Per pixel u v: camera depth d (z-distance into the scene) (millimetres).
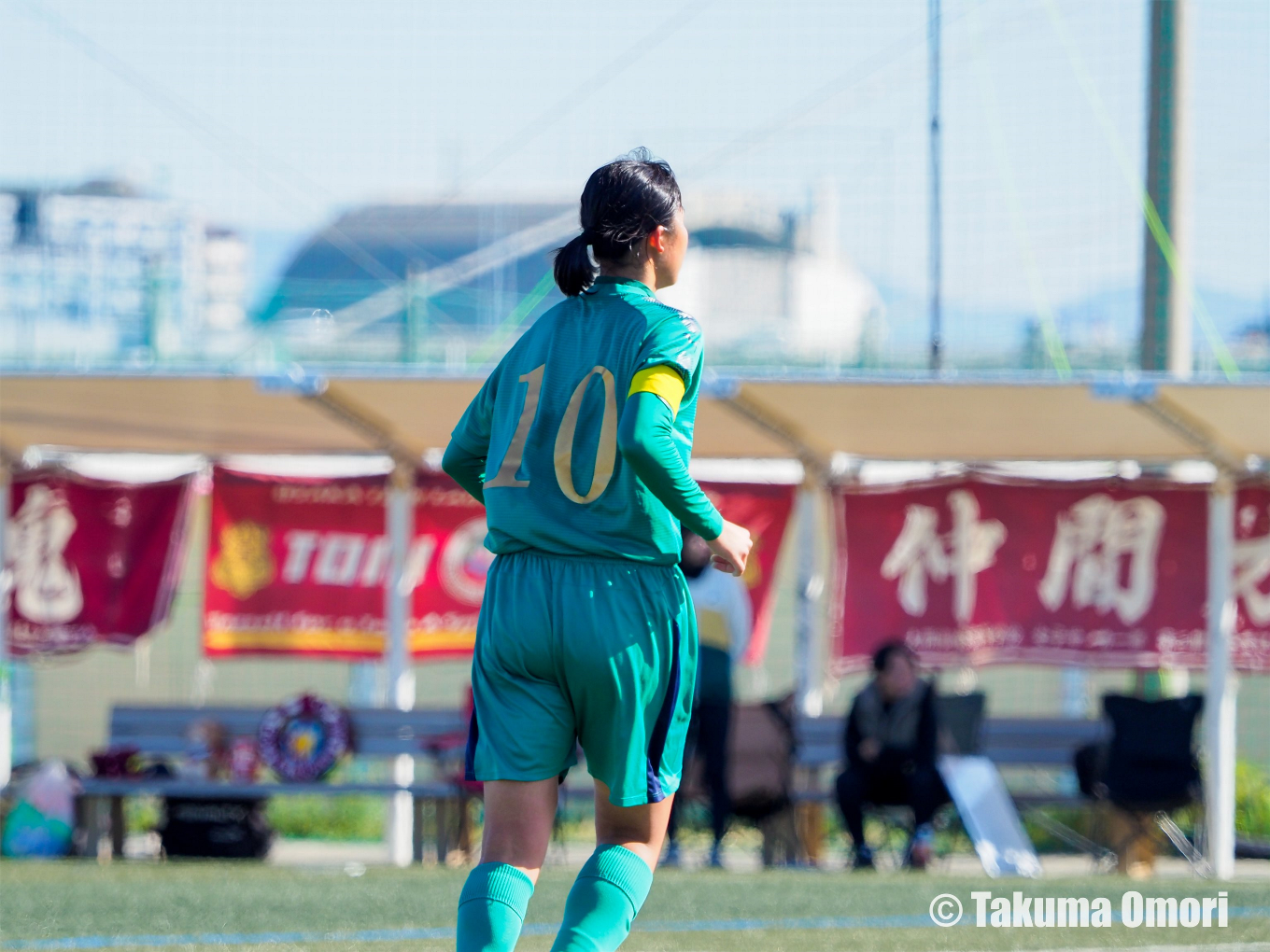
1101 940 19766
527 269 83688
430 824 39469
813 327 62469
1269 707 46906
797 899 24484
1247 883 29031
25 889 26266
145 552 42656
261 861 36688
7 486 42250
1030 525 42031
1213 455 38188
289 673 51156
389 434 39125
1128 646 41188
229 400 35938
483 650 11117
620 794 10930
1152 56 43281
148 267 51438
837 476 42438
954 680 50438
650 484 10516
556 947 10539
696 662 11320
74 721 49906
